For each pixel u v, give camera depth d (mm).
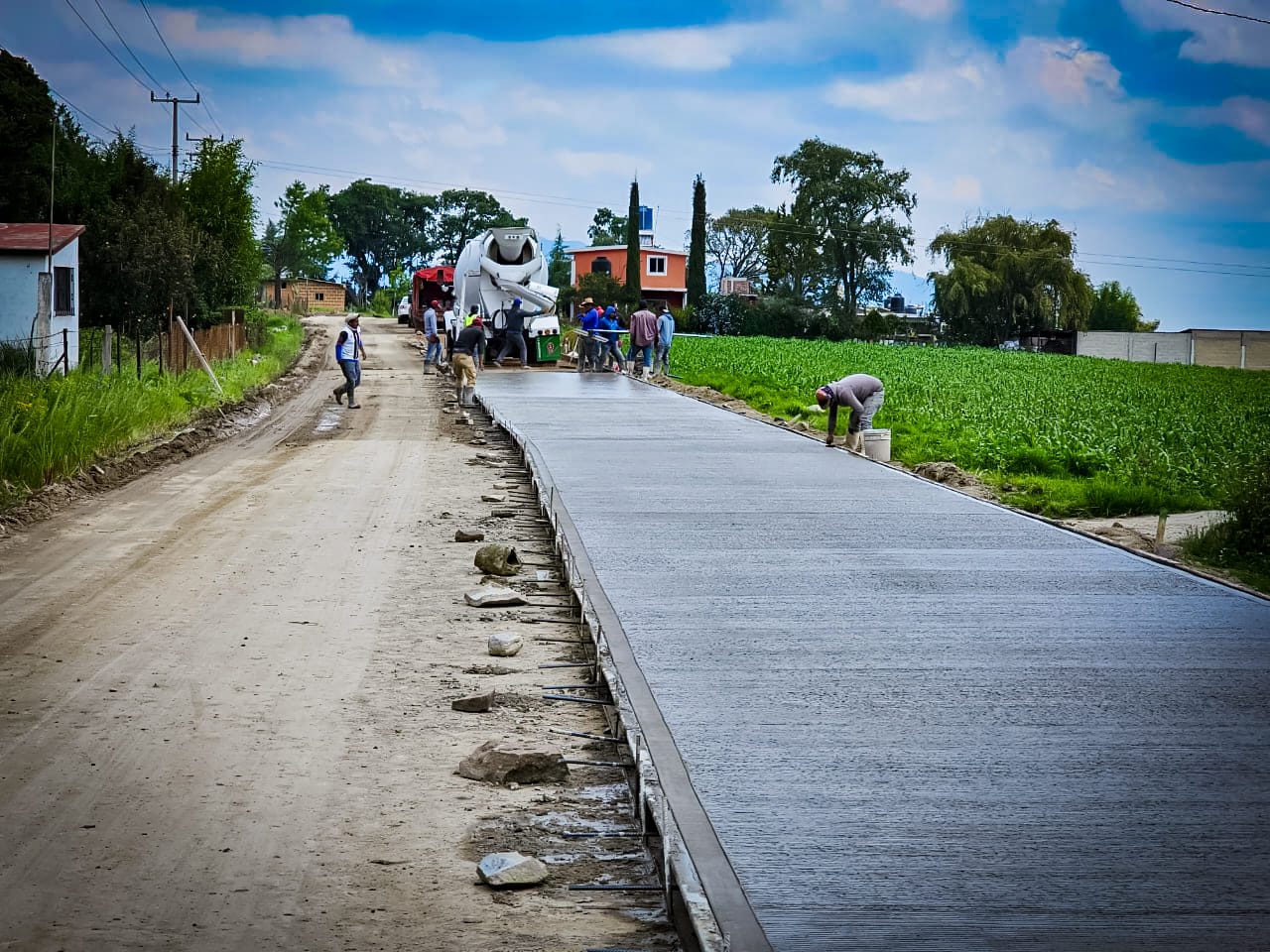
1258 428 26609
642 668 7816
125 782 6086
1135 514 16078
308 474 17734
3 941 4484
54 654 8367
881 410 27594
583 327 39812
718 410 26500
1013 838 5344
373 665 8203
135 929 4602
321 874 5125
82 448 16906
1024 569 10977
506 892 5020
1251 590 10281
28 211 36594
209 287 39812
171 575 10945
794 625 8977
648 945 4605
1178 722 6902
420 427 24594
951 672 7816
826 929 4523
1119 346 85938
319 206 100188
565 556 11117
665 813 5348
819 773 6070
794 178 100438
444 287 52188
